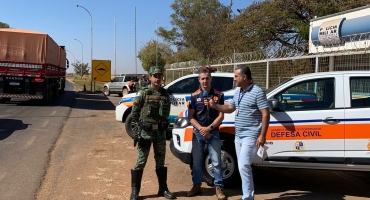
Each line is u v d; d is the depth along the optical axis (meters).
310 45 14.89
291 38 23.28
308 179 6.13
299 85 5.23
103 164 6.73
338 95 4.98
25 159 6.89
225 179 5.36
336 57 9.67
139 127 4.91
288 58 10.60
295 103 5.13
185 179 5.98
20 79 16.34
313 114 4.96
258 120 4.54
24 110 14.68
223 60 18.44
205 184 5.71
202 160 5.14
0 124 10.86
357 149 4.81
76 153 7.54
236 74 4.57
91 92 31.73
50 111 14.73
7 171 6.09
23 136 9.11
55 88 21.75
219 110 4.76
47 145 8.17
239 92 4.68
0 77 16.11
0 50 16.00
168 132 9.99
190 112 4.93
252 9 24.19
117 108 9.60
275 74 11.82
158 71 4.80
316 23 14.80
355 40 11.94
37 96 16.83
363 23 11.59
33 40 16.39
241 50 23.67
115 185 5.54
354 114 4.84
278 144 5.05
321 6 20.83
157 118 4.93
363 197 5.22
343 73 5.07
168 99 4.97
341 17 13.05
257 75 12.96
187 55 45.25
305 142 4.96
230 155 5.35
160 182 5.07
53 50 19.25
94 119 12.93
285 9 22.55
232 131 5.31
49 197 4.96
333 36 12.90
